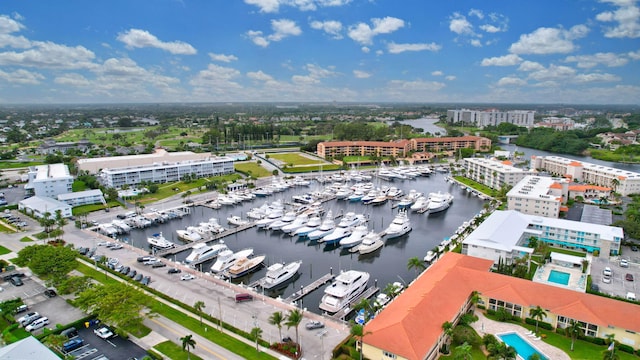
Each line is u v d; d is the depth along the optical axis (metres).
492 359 87.69
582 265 140.25
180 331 102.44
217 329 103.50
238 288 130.25
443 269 125.44
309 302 127.12
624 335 94.69
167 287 129.38
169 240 186.75
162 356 91.56
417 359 81.94
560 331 101.69
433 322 94.50
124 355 92.44
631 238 170.00
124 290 104.38
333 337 101.06
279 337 100.25
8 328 101.56
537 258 151.50
